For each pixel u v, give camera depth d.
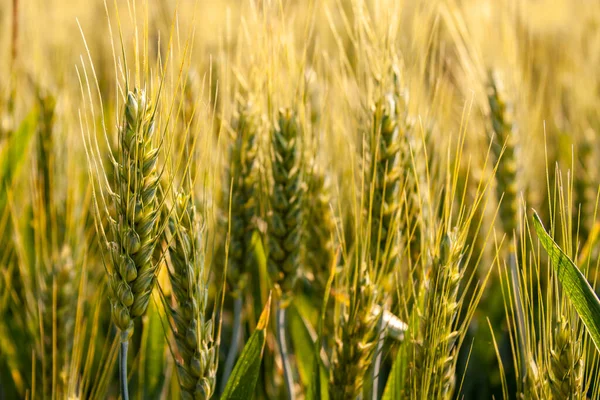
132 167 0.59
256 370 0.65
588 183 0.89
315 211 0.73
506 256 0.79
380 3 0.70
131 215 0.59
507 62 0.85
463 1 0.87
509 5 0.86
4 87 0.88
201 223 0.64
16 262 0.83
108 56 1.06
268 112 0.71
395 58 0.70
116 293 0.59
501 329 0.82
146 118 0.59
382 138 0.67
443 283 0.62
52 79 0.92
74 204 0.78
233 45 0.81
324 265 0.73
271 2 0.71
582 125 1.00
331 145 0.77
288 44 0.72
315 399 0.67
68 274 0.74
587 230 0.87
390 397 0.66
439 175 0.71
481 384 0.81
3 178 0.84
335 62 0.75
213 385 0.62
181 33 0.82
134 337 0.78
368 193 0.68
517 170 0.78
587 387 0.62
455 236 0.63
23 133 0.86
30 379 0.78
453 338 0.64
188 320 0.61
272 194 0.69
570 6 1.21
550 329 0.62
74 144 0.86
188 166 0.61
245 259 0.72
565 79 1.10
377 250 0.66
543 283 0.83
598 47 1.09
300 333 0.73
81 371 0.79
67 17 1.12
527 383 0.65
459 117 0.87
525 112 0.86
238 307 0.73
